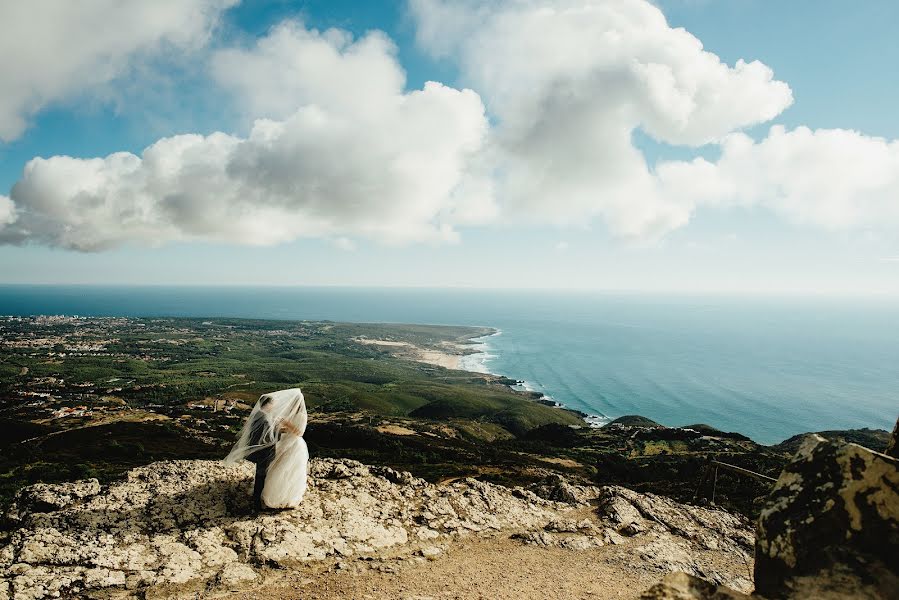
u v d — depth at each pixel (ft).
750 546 45.42
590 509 51.47
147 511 33.32
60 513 31.91
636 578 33.86
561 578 32.42
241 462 44.24
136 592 24.41
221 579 26.32
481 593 28.37
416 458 213.46
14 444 262.06
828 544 12.39
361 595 26.43
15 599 22.33
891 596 10.71
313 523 34.71
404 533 37.27
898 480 12.54
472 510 44.83
